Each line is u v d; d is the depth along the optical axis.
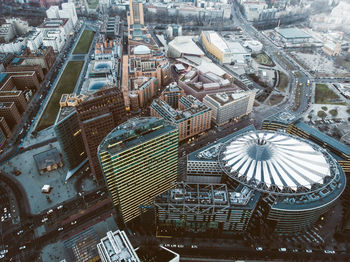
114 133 191.50
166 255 181.38
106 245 166.62
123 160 186.50
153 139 193.12
